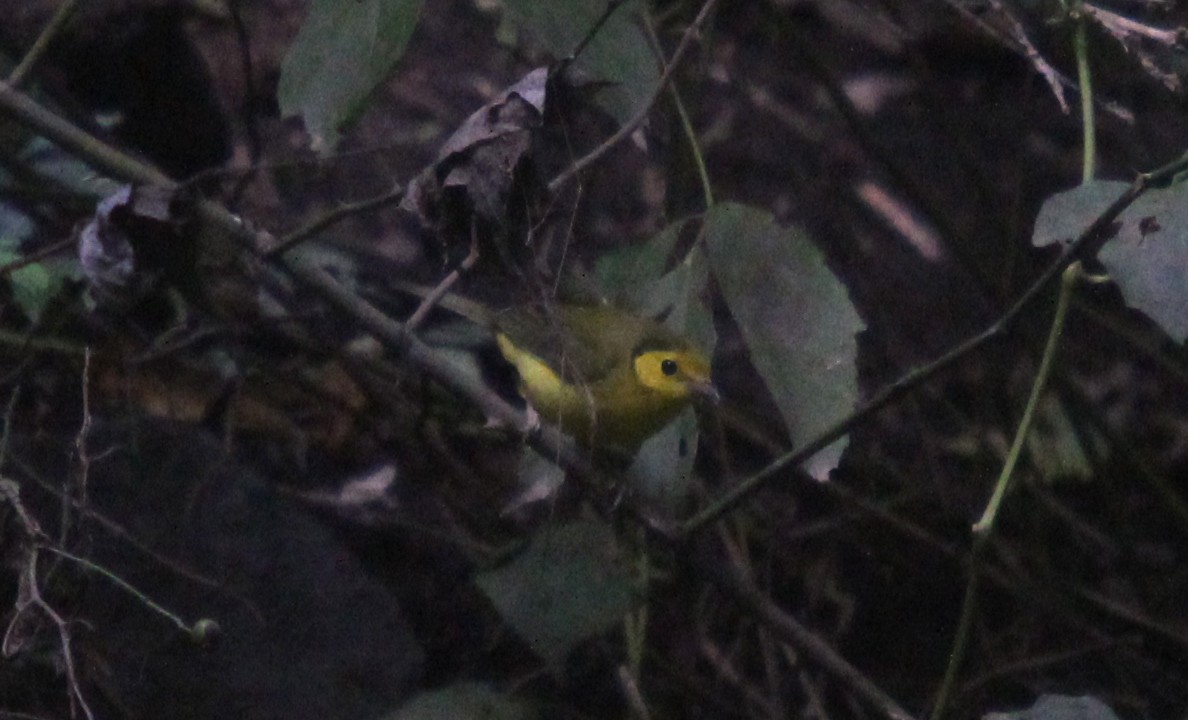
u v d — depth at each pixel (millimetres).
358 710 6668
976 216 8898
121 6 7223
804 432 4941
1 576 5410
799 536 8516
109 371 6855
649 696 7738
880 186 9234
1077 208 4578
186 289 4883
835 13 9594
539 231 4871
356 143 8273
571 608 5039
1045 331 8344
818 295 4836
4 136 6270
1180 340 4129
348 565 7121
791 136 9273
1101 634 8406
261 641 6629
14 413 6594
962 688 8023
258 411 7676
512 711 5516
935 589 8656
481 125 4559
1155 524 8789
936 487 8703
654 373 6398
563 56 4922
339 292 5207
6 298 6543
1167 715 8312
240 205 6824
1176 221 4246
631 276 5254
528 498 5523
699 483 8141
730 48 9398
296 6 8320
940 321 9039
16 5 7277
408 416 7305
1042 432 8344
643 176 8297
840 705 8180
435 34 9023
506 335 6594
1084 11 5594
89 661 6074
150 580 6461
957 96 9406
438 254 7656
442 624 7371
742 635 8047
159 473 6777
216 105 7633
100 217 4652
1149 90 8539
